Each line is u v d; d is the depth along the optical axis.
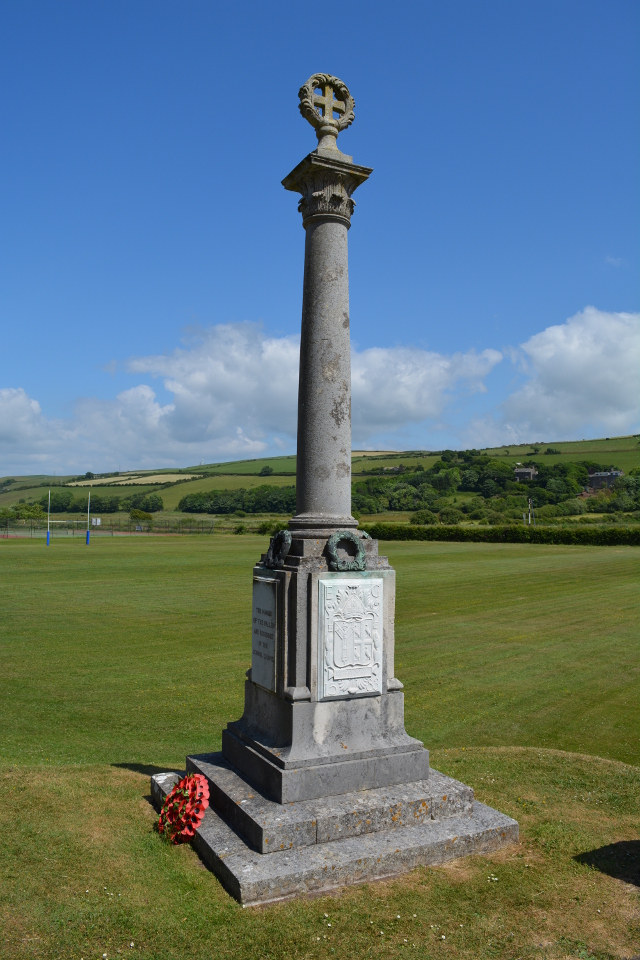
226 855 5.36
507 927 4.81
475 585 30.09
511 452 157.50
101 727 10.77
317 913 4.90
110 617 21.41
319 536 6.49
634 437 164.12
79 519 111.31
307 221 7.07
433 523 78.75
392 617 6.71
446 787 6.32
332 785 6.04
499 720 11.48
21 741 9.76
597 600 25.53
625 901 5.20
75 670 14.60
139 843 5.80
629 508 94.06
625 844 6.17
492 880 5.45
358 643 6.41
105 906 4.81
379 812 5.86
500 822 6.15
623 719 11.52
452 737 10.62
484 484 116.88
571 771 8.27
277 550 6.62
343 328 6.96
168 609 23.00
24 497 160.12
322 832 5.61
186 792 5.94
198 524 91.50
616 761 8.75
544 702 12.53
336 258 6.97
